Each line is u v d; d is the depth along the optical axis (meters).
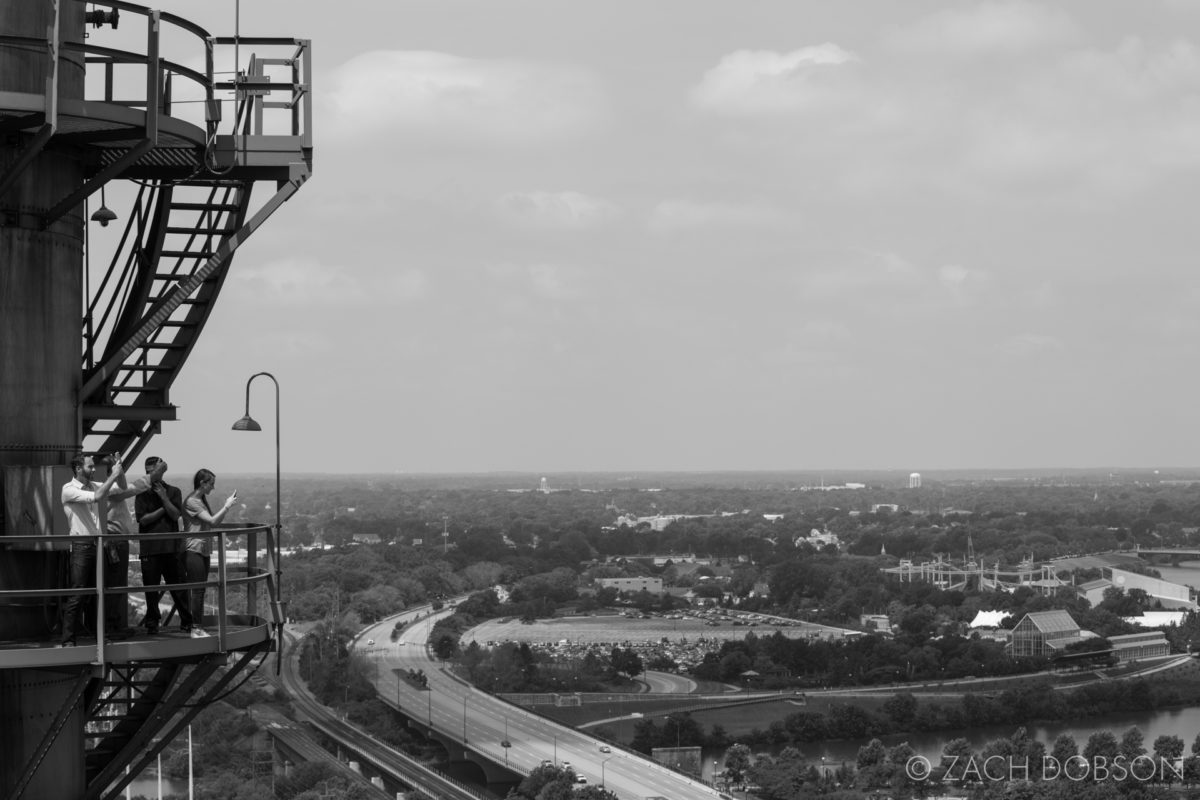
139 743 19.34
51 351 19.25
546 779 175.50
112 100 20.25
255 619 20.14
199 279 20.59
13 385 18.89
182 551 19.86
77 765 19.66
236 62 21.30
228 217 22.00
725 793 174.00
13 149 18.81
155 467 20.12
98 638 17.33
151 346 21.80
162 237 21.77
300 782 169.12
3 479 18.64
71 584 18.12
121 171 19.16
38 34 19.12
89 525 18.34
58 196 19.42
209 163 20.61
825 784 179.12
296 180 21.22
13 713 18.88
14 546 18.39
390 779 181.00
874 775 177.62
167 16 19.36
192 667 22.00
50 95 17.78
